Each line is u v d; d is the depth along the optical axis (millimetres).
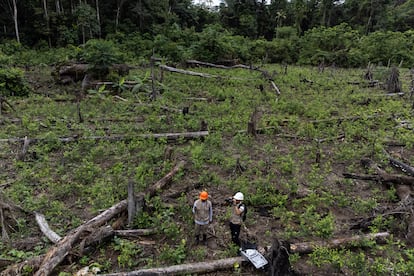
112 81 18453
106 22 38094
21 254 5316
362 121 13289
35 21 33031
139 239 5898
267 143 11102
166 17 40406
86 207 6930
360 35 46812
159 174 8336
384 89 20188
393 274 5141
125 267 5211
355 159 9938
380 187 8219
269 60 36125
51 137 10172
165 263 5320
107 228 5672
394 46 34875
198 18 48781
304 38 39156
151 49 30953
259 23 53344
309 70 28016
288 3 55500
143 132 11539
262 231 6309
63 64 19656
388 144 11117
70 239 5297
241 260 5262
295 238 6059
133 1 39656
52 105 14703
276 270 4816
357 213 7035
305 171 9078
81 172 8352
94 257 5398
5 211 6062
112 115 13680
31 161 9078
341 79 23156
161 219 6391
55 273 4988
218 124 12328
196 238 5840
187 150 9898
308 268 5328
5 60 18094
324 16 53531
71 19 34000
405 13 53438
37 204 6836
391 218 6586
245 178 8273
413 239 5977
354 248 5867
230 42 31641
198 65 26750
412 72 27594
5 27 32625
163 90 18125
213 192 7691
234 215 5633
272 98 16953
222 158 9445
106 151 9836
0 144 10031
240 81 20984
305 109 14672
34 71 23344
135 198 6305
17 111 13820
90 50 18984
